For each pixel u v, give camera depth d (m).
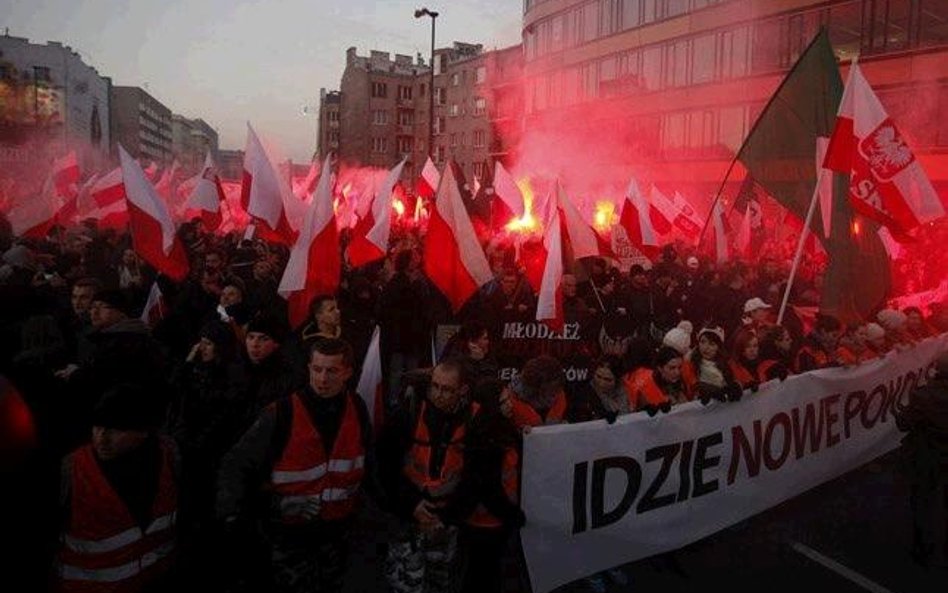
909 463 5.26
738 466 5.42
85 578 2.75
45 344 4.41
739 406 5.40
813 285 11.46
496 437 3.84
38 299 4.53
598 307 8.37
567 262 8.47
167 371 4.46
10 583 2.21
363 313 8.63
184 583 3.03
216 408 4.07
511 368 7.02
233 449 3.30
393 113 85.06
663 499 4.91
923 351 7.50
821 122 8.19
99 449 2.74
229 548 3.20
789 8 31.05
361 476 3.54
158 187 17.44
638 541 4.79
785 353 6.54
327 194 5.84
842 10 29.17
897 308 12.01
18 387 3.52
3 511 2.12
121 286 9.43
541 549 4.34
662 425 4.85
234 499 3.23
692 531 5.12
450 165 6.37
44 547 2.34
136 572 2.83
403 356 8.02
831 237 7.37
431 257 6.41
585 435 4.47
